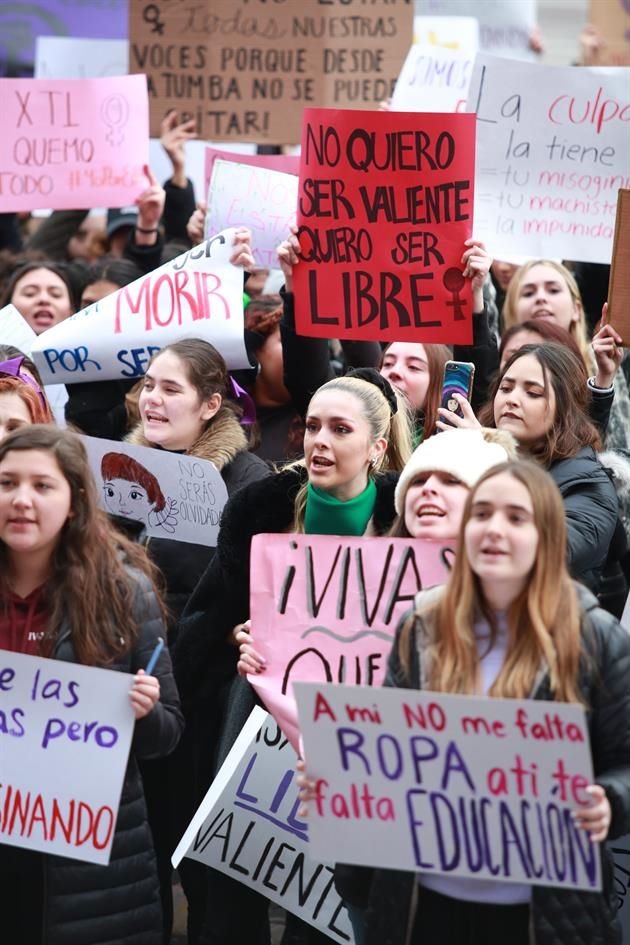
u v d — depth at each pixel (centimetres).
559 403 555
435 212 591
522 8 1284
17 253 1038
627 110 732
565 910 400
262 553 486
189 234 855
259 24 927
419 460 477
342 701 400
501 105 741
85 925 443
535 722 385
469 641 404
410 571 477
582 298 869
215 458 600
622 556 595
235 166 789
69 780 443
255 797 525
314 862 519
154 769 581
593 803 385
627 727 405
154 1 932
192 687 552
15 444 443
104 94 811
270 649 482
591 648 404
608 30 1338
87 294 816
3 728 445
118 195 816
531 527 398
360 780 402
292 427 726
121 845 449
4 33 1348
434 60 853
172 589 596
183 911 682
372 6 918
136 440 619
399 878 409
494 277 878
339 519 516
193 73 933
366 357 685
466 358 615
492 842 395
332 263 600
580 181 740
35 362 657
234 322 654
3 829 445
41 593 454
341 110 592
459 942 409
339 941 514
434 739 395
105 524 458
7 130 806
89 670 441
